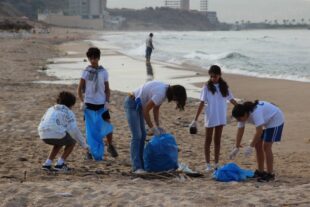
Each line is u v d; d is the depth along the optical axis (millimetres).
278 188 8461
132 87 25594
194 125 10453
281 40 116938
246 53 59656
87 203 7512
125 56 48125
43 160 10992
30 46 58625
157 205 7301
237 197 7691
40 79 27531
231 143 13578
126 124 15414
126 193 7844
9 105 17766
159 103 9609
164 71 33656
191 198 7609
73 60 41969
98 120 11102
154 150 9805
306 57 52312
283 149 12891
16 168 10203
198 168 10695
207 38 136250
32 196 7855
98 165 10734
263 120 9367
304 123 16094
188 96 22344
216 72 10180
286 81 28188
